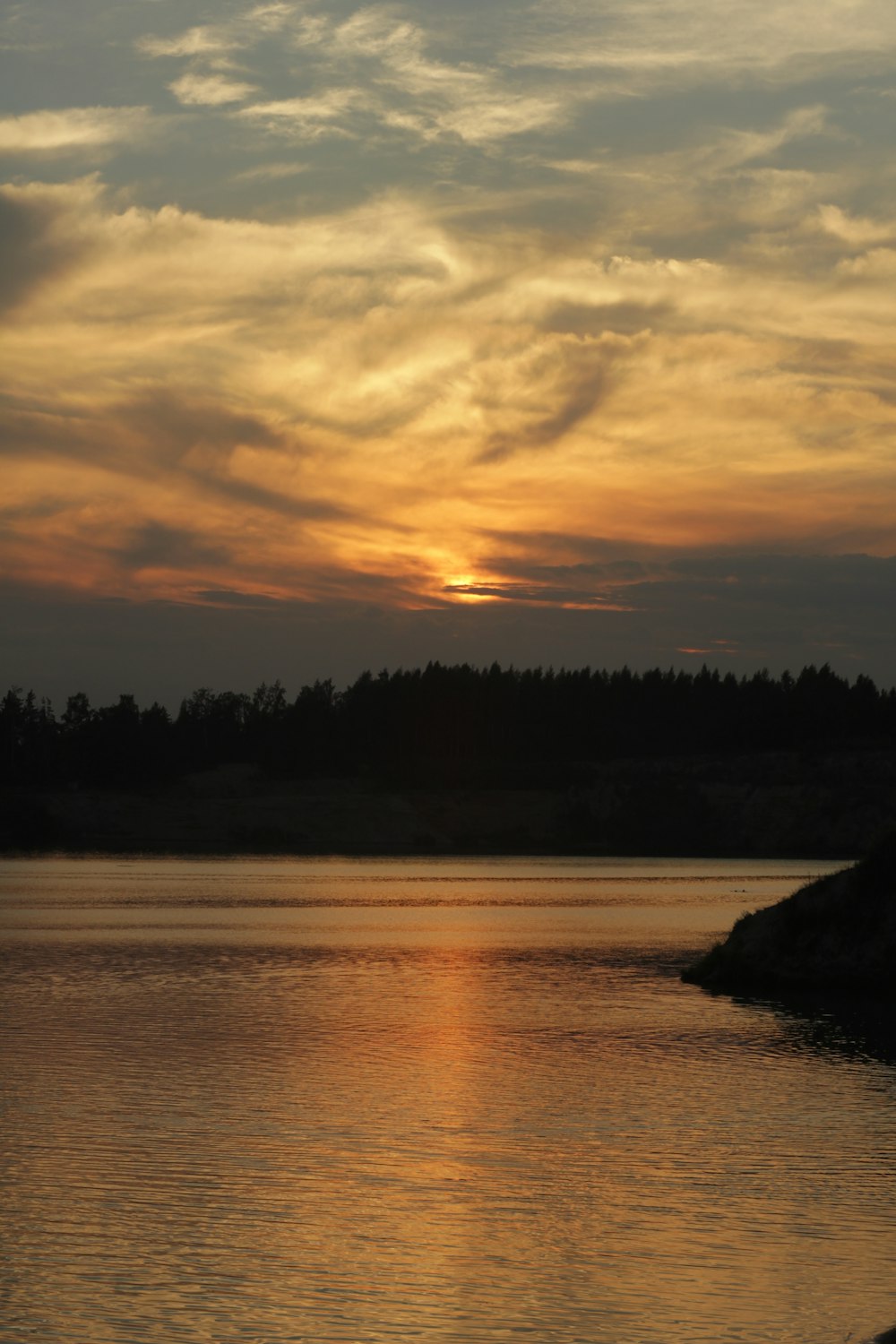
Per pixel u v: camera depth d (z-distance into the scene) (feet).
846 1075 119.55
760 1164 89.81
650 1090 112.27
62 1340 60.39
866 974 177.68
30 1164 86.84
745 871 567.18
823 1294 67.15
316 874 499.51
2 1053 124.57
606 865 622.13
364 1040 134.92
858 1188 84.48
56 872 496.23
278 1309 64.39
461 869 561.02
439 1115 102.32
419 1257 71.56
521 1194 82.48
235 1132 95.91
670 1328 63.05
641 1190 83.76
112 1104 103.71
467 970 201.05
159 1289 66.44
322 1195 81.61
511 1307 65.10
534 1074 118.52
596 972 200.13
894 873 187.11
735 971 184.55
